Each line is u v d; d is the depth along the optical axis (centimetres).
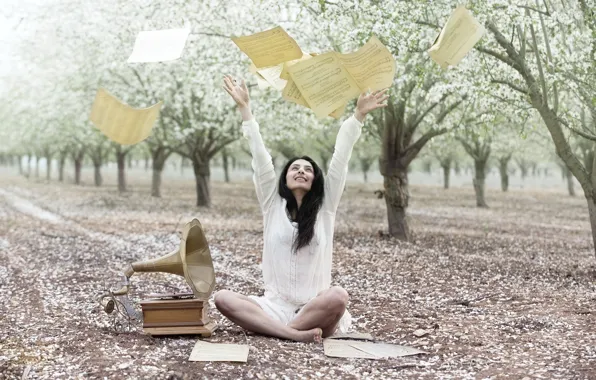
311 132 1958
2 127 3978
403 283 934
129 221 1917
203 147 2469
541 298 812
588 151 2038
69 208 2467
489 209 2819
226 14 1332
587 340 584
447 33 455
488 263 1147
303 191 590
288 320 587
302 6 1023
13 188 4319
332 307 567
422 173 7425
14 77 2802
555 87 969
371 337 598
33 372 470
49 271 1023
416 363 514
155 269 588
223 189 4156
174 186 4503
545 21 961
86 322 654
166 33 485
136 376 456
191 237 601
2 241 1442
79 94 2233
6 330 612
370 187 4516
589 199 1016
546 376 477
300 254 580
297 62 495
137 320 648
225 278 959
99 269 1048
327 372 482
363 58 492
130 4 1440
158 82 1961
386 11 870
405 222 1495
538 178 7156
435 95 1128
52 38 1986
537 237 1688
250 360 500
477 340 598
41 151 5453
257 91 1538
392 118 1402
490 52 924
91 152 4350
